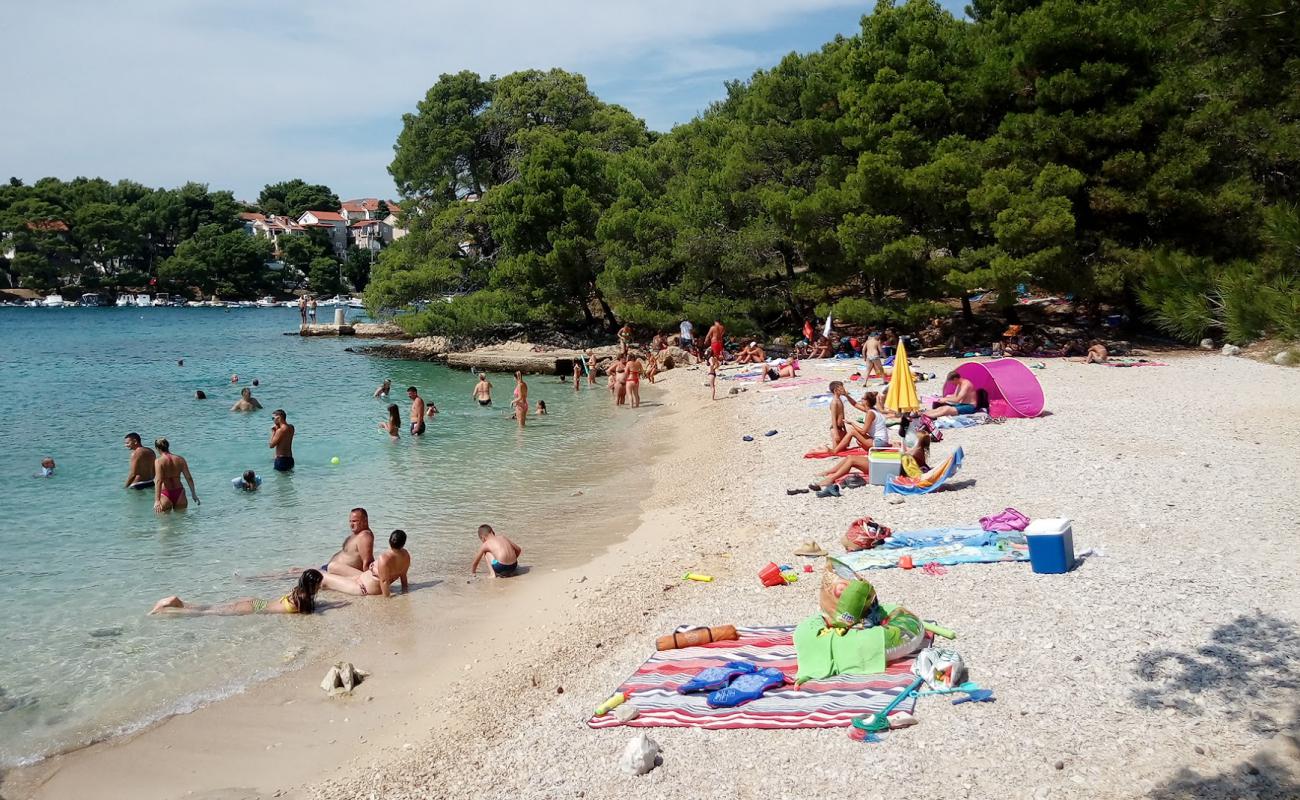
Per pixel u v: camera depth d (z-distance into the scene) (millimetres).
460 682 10367
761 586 11961
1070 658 8711
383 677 10594
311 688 10352
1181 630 9008
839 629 9055
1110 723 7531
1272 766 6680
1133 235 32062
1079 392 23219
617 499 18766
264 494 19531
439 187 63188
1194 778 6660
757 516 15312
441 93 64188
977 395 21344
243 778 8523
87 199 141250
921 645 9242
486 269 56344
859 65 37250
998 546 11867
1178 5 28828
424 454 23891
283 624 12234
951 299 42906
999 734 7516
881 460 15930
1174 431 17891
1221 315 30234
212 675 10703
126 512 18031
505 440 25891
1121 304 36812
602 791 7418
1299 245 28250
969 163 32375
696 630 10258
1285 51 28797
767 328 44344
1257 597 9609
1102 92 30859
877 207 34406
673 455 22812
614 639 10828
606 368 42375
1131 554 11281
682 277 44562
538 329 52062
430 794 7863
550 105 65812
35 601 13094
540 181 48562
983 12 40219
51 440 26078
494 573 14023
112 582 13906
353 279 143125
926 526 13484
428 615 12531
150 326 87875
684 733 8102
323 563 14898
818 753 7523
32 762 8867
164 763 8820
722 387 33031
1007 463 16484
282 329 82875
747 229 40469
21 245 129500
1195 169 29516
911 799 6809
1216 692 7805
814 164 40500
